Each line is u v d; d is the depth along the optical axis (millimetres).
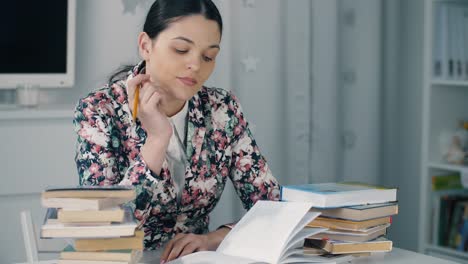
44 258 2648
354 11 3439
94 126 1661
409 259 1585
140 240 1309
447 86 3250
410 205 3646
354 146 3482
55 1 2762
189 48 1615
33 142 2604
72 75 2812
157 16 1642
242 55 3186
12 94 2840
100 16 2941
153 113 1542
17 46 2723
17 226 2615
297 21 3285
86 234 1265
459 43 3207
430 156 3217
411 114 3623
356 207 1557
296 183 3340
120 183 1527
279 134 3287
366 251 1562
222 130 1855
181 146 1764
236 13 3160
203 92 1867
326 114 3393
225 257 1462
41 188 2627
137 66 1756
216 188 1844
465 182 3049
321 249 1543
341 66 3434
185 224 1839
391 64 3584
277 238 1470
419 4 3566
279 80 3270
